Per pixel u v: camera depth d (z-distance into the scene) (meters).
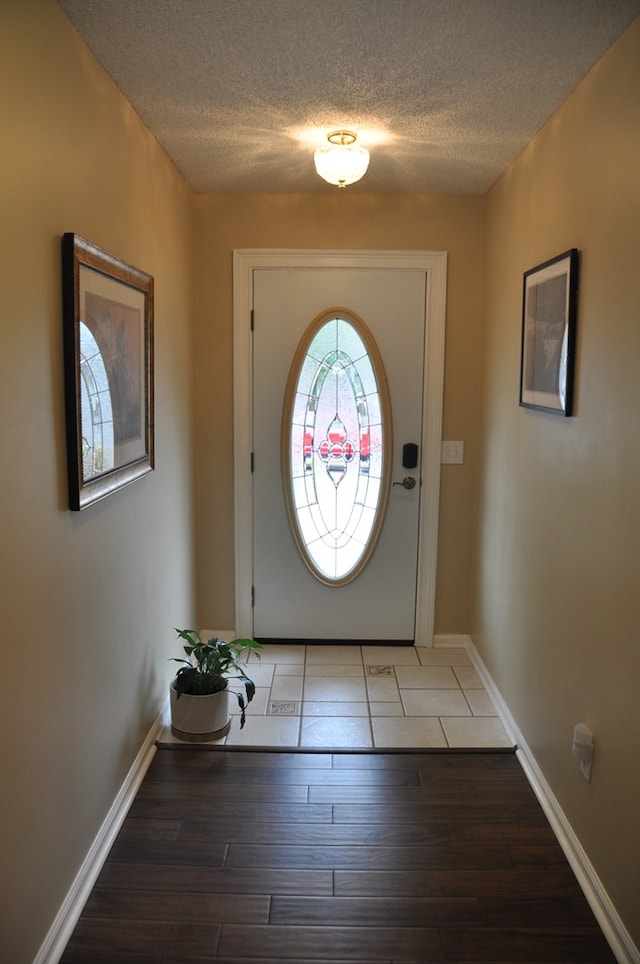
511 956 1.84
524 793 2.56
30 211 1.62
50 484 1.75
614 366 1.93
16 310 1.55
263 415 3.73
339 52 2.03
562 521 2.35
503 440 3.17
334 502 3.79
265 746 2.83
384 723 3.03
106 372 2.12
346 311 3.63
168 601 3.08
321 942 1.88
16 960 1.60
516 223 2.97
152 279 2.65
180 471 3.31
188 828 2.33
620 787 1.87
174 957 1.82
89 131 2.02
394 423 3.72
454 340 3.66
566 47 1.99
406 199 3.57
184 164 3.08
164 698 3.01
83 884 2.01
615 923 1.86
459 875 2.13
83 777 2.02
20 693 1.59
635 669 1.79
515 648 2.92
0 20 1.46
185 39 1.96
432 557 3.80
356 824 2.36
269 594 3.86
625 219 1.87
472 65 2.11
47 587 1.74
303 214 3.57
